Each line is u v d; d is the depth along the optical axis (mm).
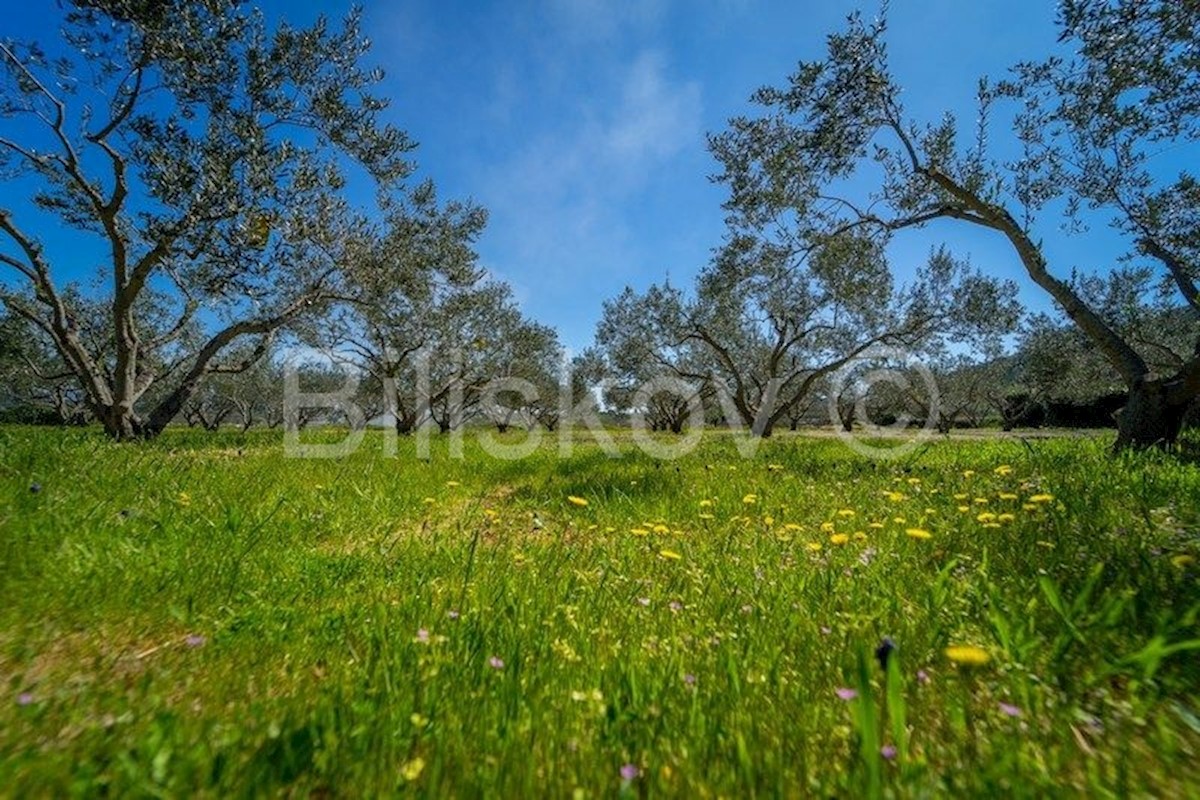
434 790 1207
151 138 10789
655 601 2533
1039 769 1279
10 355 21812
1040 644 1913
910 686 1722
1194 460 6410
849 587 2572
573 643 2051
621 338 31938
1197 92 7977
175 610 2148
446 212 17750
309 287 13922
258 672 1820
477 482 7309
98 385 12172
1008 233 9367
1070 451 8125
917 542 3357
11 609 2105
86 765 1209
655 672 1776
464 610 2330
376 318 19359
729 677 1693
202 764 1239
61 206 12609
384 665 1713
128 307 11828
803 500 5137
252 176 10805
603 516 4742
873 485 5762
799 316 22719
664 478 6516
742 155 12344
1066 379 24734
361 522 4426
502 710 1518
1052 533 3232
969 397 39250
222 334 13070
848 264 15750
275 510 3961
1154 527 3070
